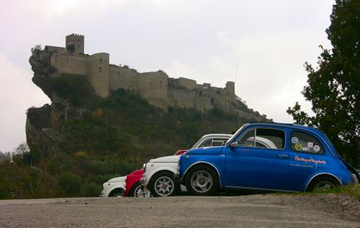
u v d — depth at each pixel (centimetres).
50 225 697
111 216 797
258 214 843
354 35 2586
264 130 1238
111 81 12250
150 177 1309
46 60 11988
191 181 1216
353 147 2422
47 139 10188
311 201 993
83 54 12162
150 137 11138
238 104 14212
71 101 11300
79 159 8925
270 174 1206
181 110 12975
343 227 723
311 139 1237
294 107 2598
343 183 1198
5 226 688
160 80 12688
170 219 762
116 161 9075
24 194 2394
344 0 2752
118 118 11338
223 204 971
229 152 1223
